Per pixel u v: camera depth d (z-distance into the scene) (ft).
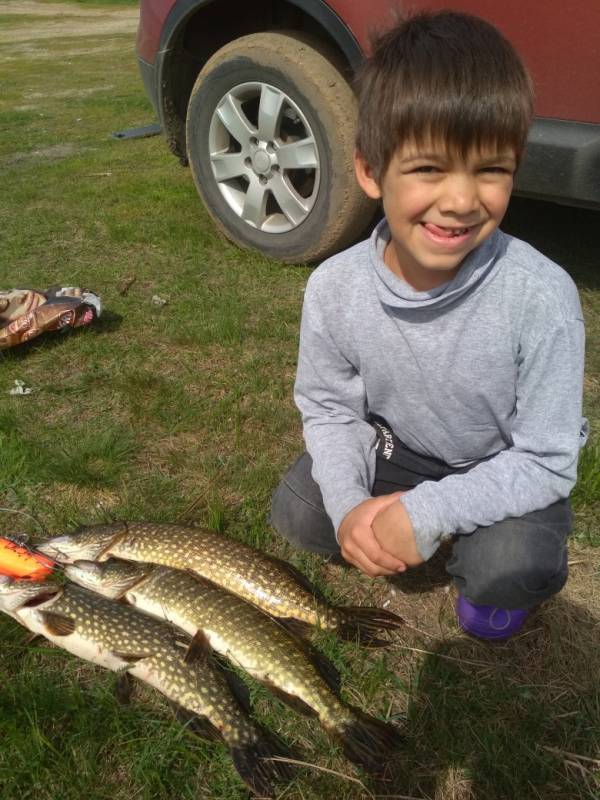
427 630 3.63
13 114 16.84
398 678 3.36
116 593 3.51
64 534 3.84
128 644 3.22
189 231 8.55
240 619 3.31
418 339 3.15
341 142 6.71
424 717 3.18
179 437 5.11
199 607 3.36
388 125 2.77
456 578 3.43
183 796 2.86
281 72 6.83
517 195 6.57
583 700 3.28
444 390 3.24
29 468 4.65
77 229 8.98
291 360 6.06
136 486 4.59
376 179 3.00
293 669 3.11
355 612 3.51
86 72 24.50
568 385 2.95
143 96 19.10
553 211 8.98
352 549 3.17
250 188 7.53
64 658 3.41
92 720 3.04
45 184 10.98
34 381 5.74
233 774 2.94
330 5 6.57
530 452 3.06
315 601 3.51
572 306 2.93
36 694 3.13
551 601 3.78
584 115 5.87
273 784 2.86
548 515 3.16
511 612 3.42
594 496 4.39
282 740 3.05
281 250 7.58
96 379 5.74
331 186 6.92
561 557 3.19
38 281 7.46
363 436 3.68
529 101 2.75
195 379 5.78
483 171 2.75
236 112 7.38
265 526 4.22
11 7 59.41
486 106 2.63
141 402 5.45
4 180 11.28
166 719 3.12
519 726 3.15
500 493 2.98
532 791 2.91
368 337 3.31
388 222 3.01
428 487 3.03
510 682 3.36
